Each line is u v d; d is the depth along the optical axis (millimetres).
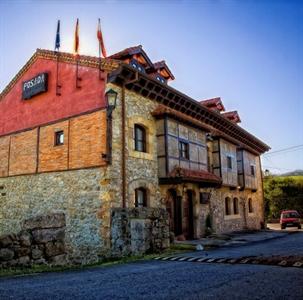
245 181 22172
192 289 5016
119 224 10953
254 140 24844
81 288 5301
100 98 12672
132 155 12844
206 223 17281
